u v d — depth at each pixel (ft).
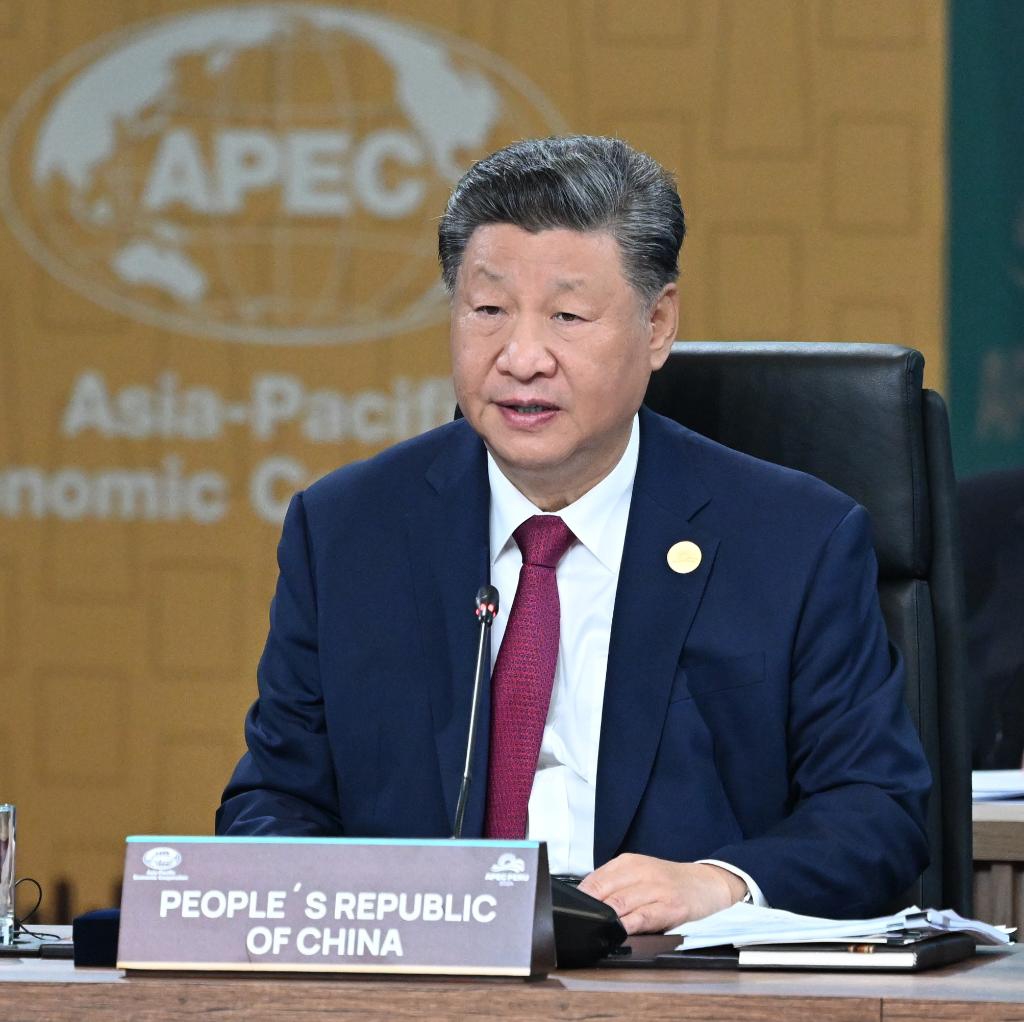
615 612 23.00
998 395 51.03
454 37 52.11
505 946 15.08
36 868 53.21
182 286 52.85
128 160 52.70
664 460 23.99
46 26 52.70
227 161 52.60
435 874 15.34
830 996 14.11
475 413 22.20
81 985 14.80
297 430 52.85
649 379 25.17
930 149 51.11
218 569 53.16
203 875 15.66
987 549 37.93
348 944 15.28
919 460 25.90
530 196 21.43
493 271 21.62
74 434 53.16
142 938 15.57
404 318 52.65
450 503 23.95
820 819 21.33
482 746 22.45
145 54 52.65
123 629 53.31
